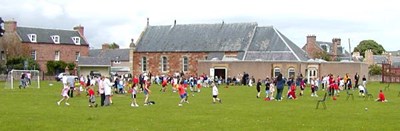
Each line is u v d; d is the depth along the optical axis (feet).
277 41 267.80
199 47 289.53
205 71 263.49
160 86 209.67
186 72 291.38
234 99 126.41
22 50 299.17
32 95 136.98
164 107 99.81
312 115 84.07
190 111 90.84
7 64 288.92
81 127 66.69
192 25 304.91
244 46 276.41
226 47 281.33
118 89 148.46
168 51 296.30
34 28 317.63
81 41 333.83
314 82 149.28
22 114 82.94
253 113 87.40
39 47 312.71
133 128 66.18
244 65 256.32
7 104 104.37
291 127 67.92
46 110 90.99
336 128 67.05
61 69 312.09
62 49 322.96
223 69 260.21
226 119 77.30
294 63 251.19
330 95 140.36
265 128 66.85
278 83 124.16
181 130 64.69
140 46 306.96
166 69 297.94
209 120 75.92
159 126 68.44
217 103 111.65
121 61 389.60
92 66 317.42
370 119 78.07
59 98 124.47
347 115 84.23
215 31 294.66
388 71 288.51
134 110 92.43
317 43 389.80
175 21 311.88
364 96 139.74
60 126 67.46
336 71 259.19
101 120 75.05
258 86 133.49
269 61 253.03
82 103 108.78
